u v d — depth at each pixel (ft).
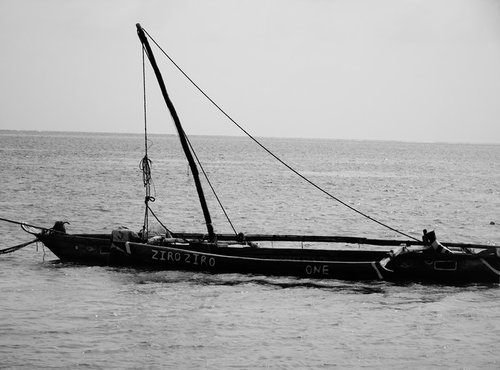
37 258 92.43
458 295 77.41
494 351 57.98
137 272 85.10
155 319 65.46
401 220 150.71
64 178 238.68
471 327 64.64
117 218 143.02
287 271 83.82
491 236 128.57
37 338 59.26
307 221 145.89
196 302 72.08
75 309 68.33
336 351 57.41
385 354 56.85
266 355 56.13
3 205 156.76
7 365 53.06
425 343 59.77
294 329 63.16
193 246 89.92
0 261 90.17
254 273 84.23
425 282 82.69
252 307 70.54
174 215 150.61
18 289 75.72
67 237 88.33
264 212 159.74
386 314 68.80
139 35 87.86
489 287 81.46
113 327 62.69
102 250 87.71
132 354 55.88
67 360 54.29
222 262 84.43
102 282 79.82
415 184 259.80
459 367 54.19
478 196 212.84
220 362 54.49
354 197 202.18
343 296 75.97
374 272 82.64
